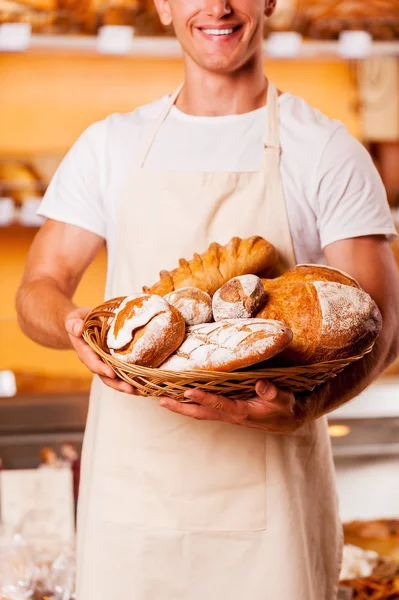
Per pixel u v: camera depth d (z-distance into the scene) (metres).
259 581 1.71
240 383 1.34
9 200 3.59
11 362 3.05
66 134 3.86
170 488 1.73
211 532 1.72
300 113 1.80
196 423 1.72
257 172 1.75
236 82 1.79
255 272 1.59
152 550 1.74
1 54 3.78
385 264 1.73
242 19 1.70
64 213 1.87
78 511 1.87
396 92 3.96
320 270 1.53
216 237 1.74
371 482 2.89
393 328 1.70
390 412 2.88
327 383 1.55
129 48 3.50
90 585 1.78
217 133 1.80
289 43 3.48
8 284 3.76
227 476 1.72
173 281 1.55
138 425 1.75
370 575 2.29
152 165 1.81
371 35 3.50
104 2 3.37
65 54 3.81
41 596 2.19
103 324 1.44
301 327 1.41
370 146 3.96
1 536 2.39
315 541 1.77
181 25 1.73
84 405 2.81
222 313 1.42
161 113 1.85
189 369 1.33
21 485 2.60
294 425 1.51
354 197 1.73
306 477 1.76
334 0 3.46
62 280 1.87
